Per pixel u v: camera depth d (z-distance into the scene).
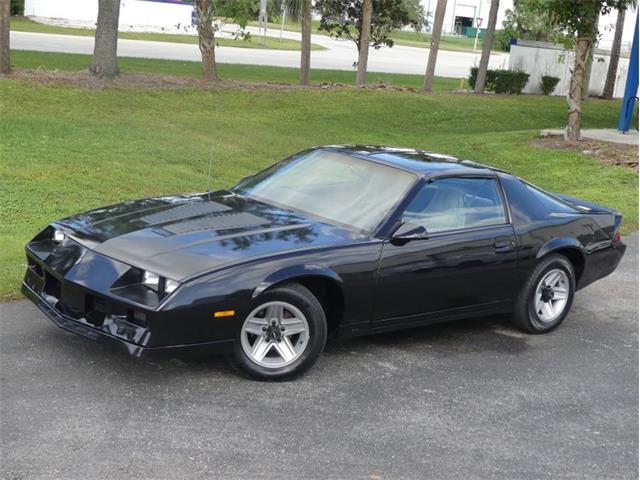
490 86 29.59
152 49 33.25
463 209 5.99
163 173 11.34
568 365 5.91
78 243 5.08
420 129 19.38
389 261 5.42
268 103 19.39
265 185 6.16
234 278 4.76
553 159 15.65
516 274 6.24
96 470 3.85
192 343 4.72
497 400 5.16
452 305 5.94
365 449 4.33
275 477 3.94
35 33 35.16
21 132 13.02
